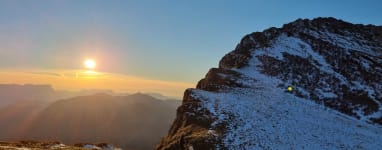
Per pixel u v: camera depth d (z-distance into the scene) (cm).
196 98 5031
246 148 3509
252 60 7525
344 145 3959
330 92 6225
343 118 5244
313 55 7725
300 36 8756
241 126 4075
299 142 3812
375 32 9694
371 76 6794
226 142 3612
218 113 4441
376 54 8138
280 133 4031
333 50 7938
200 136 3766
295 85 6425
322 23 9744
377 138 4450
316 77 6738
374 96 5988
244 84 6169
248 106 4866
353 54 7788
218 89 5878
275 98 5534
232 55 8200
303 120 4684
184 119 4550
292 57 7538
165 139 4778
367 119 5375
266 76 6800
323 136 4156
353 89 6284
